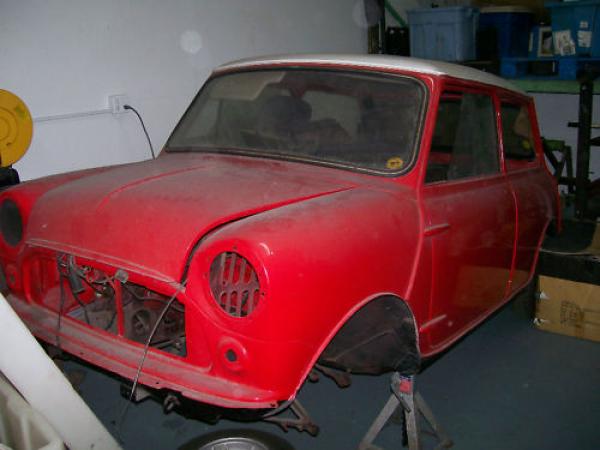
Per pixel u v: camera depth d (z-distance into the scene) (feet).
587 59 18.71
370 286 6.84
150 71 14.83
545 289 12.34
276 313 5.83
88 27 13.37
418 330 7.77
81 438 6.31
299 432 9.14
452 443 8.74
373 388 10.44
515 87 11.30
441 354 8.61
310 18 19.36
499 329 12.77
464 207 8.63
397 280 7.27
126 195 7.41
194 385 6.24
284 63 9.74
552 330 12.53
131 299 7.73
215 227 6.59
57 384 6.14
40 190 8.47
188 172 8.41
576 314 12.13
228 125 9.76
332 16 20.21
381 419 8.20
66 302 8.10
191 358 6.50
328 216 6.67
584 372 11.03
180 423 9.32
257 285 6.10
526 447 8.87
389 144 8.38
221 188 7.54
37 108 12.71
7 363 5.76
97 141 13.93
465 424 9.42
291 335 5.98
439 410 9.80
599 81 18.45
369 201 7.36
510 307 13.82
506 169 10.41
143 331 7.69
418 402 8.29
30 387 5.93
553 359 11.50
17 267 8.30
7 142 11.62
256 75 9.93
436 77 8.54
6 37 12.03
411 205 7.78
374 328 7.27
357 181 8.17
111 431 9.02
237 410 6.11
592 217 16.48
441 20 20.04
